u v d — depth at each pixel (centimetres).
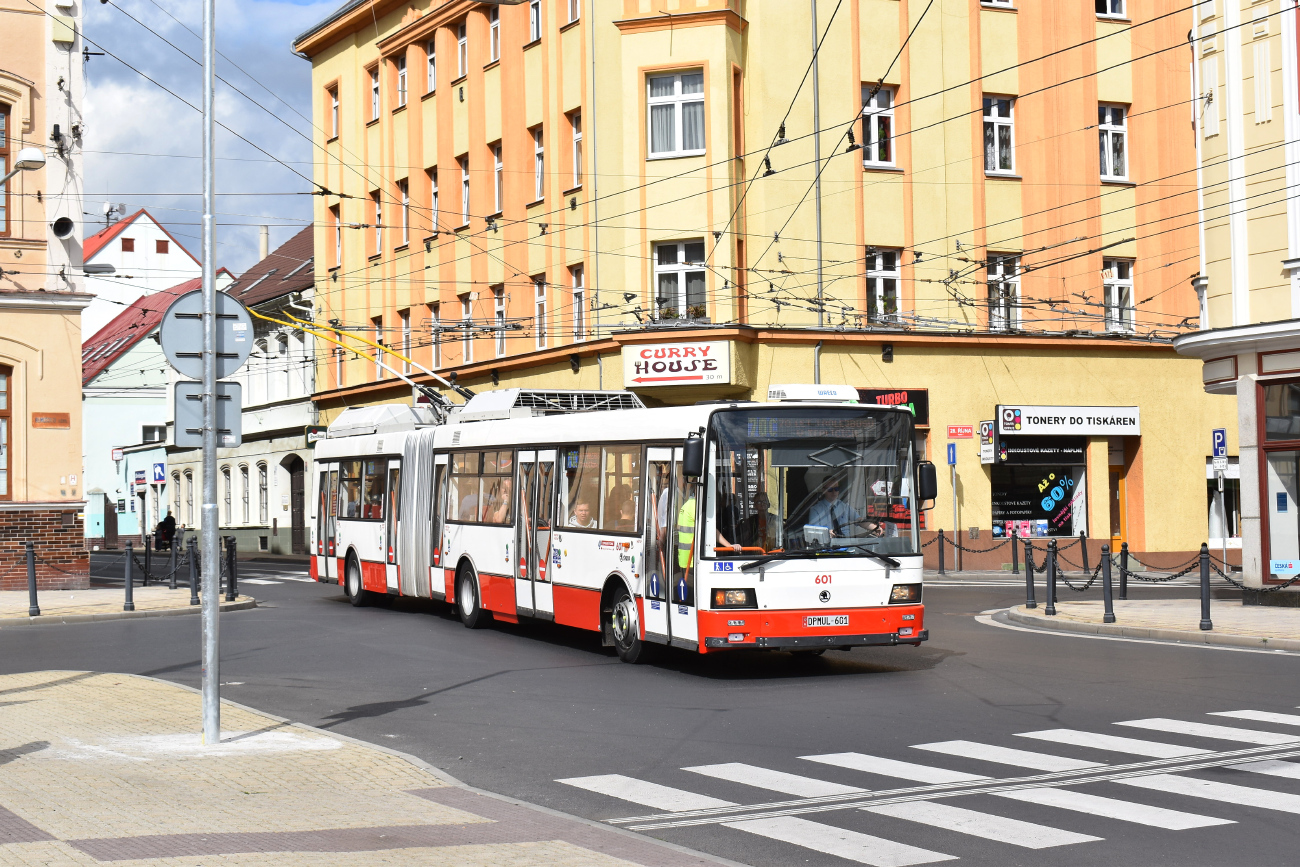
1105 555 1939
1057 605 2283
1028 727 1128
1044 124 3519
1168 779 916
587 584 1720
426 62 4303
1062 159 3528
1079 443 3519
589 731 1155
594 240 3428
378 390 4566
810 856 742
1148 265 3616
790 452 1480
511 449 1956
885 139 3375
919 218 3381
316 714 1262
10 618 2202
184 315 1081
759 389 3194
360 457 2539
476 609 2052
